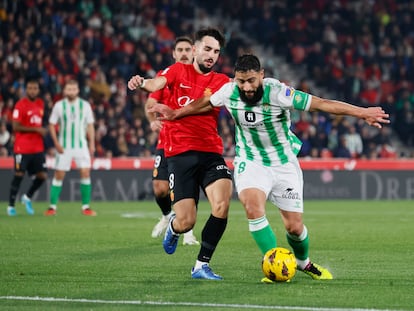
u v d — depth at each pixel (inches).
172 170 783.1
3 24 2493.8
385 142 2502.5
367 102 2787.9
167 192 1069.8
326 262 861.8
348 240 1104.8
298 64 2925.7
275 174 724.0
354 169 2261.3
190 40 1027.3
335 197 2256.4
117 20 2699.3
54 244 1033.5
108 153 2213.3
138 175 2161.7
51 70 2420.0
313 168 2247.8
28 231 1219.2
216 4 3090.6
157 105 744.3
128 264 831.7
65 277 737.0
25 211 1738.4
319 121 2447.1
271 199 737.0
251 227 715.4
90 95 2404.0
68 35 2573.8
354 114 687.1
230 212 1736.0
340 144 2417.6
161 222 1106.7
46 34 2503.7
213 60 791.1
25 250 962.7
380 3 3041.3
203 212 1722.4
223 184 756.0
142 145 2288.4
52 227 1298.0
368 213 1684.3
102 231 1224.8
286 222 729.6
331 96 2832.2
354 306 587.8
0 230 1234.0
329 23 2967.5
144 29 2763.3
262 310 570.9
